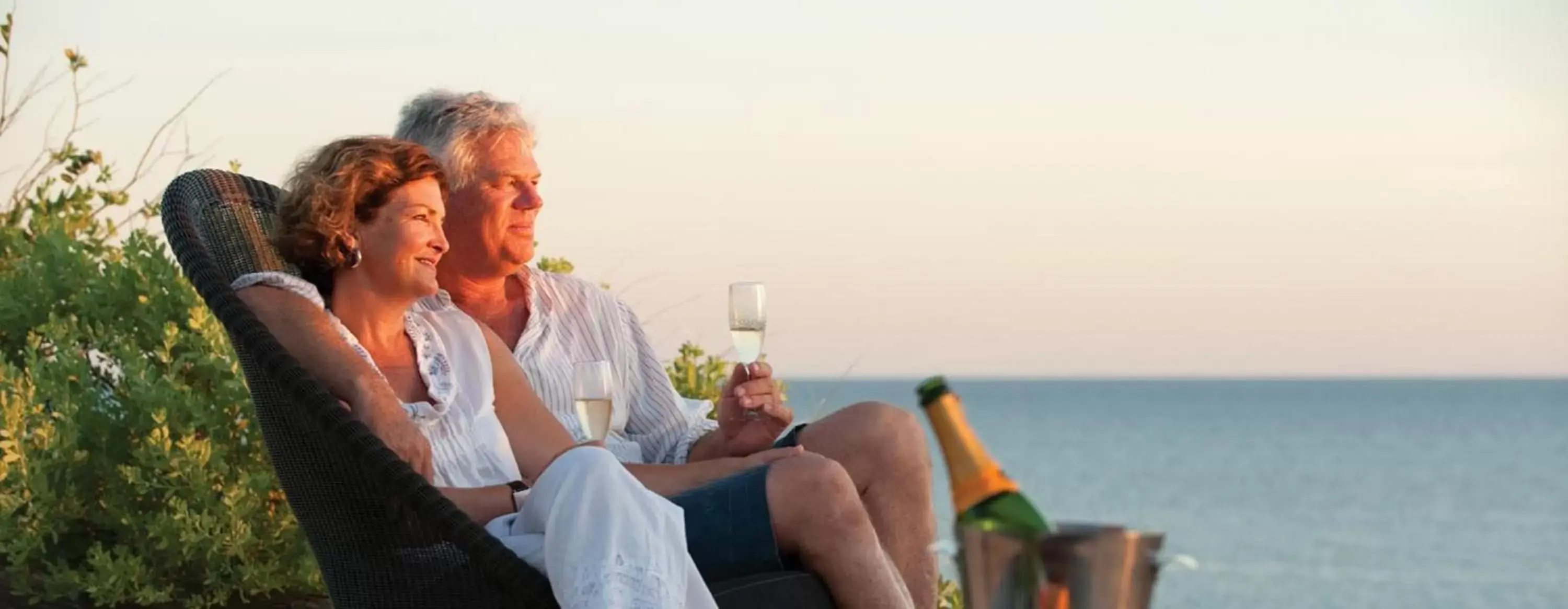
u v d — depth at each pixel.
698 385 7.31
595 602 3.22
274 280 3.74
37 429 5.62
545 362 4.80
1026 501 2.18
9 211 7.57
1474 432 130.62
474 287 4.79
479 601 3.38
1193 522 63.53
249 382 3.53
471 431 4.01
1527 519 65.88
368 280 3.95
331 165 3.88
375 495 3.38
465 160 4.62
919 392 2.24
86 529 5.96
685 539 3.39
